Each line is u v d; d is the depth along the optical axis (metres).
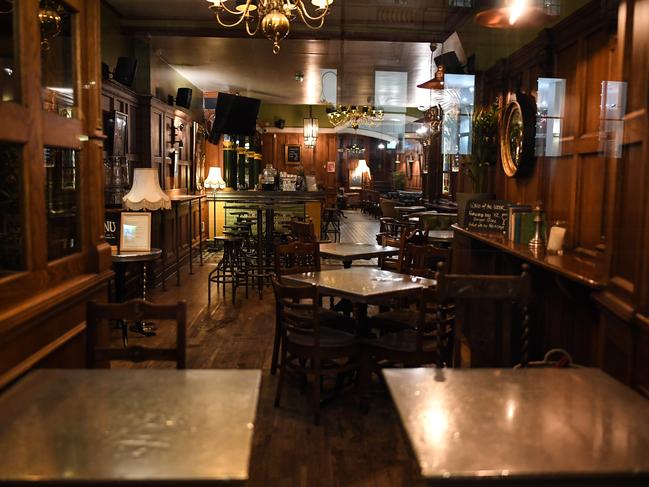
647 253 2.19
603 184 3.38
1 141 2.19
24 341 2.30
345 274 4.23
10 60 2.36
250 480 2.78
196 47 8.01
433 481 1.37
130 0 6.59
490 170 5.98
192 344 4.93
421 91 9.52
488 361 3.97
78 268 2.96
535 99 4.70
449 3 6.32
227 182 11.98
